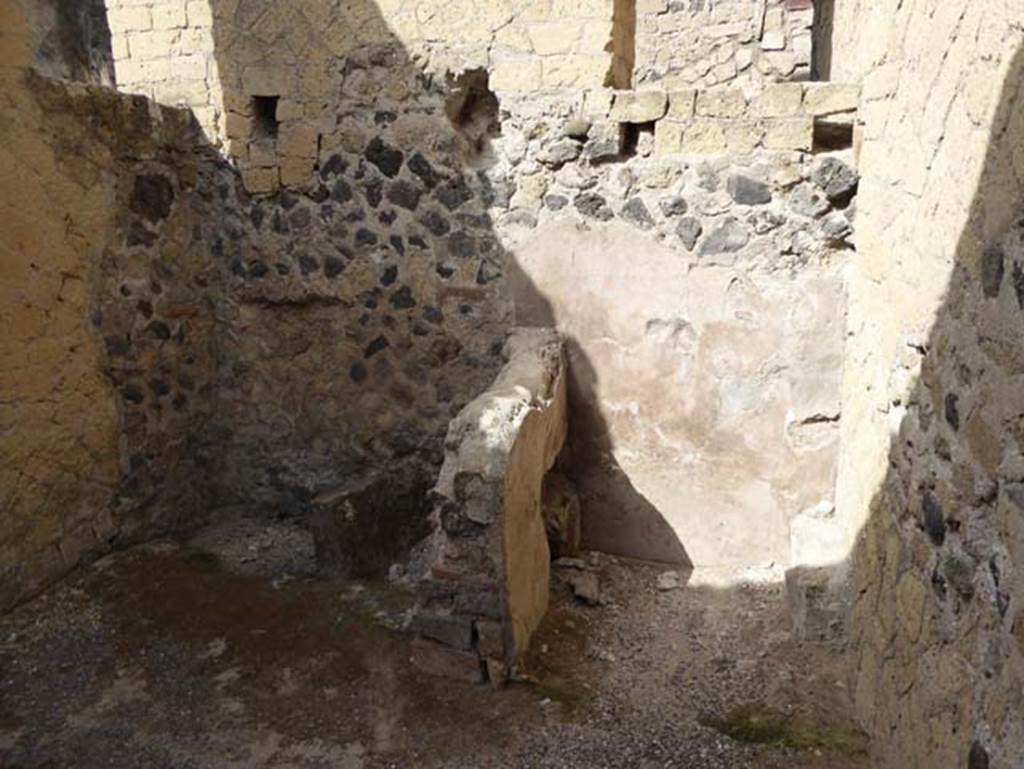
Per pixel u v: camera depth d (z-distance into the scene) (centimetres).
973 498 145
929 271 181
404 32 329
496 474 235
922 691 172
